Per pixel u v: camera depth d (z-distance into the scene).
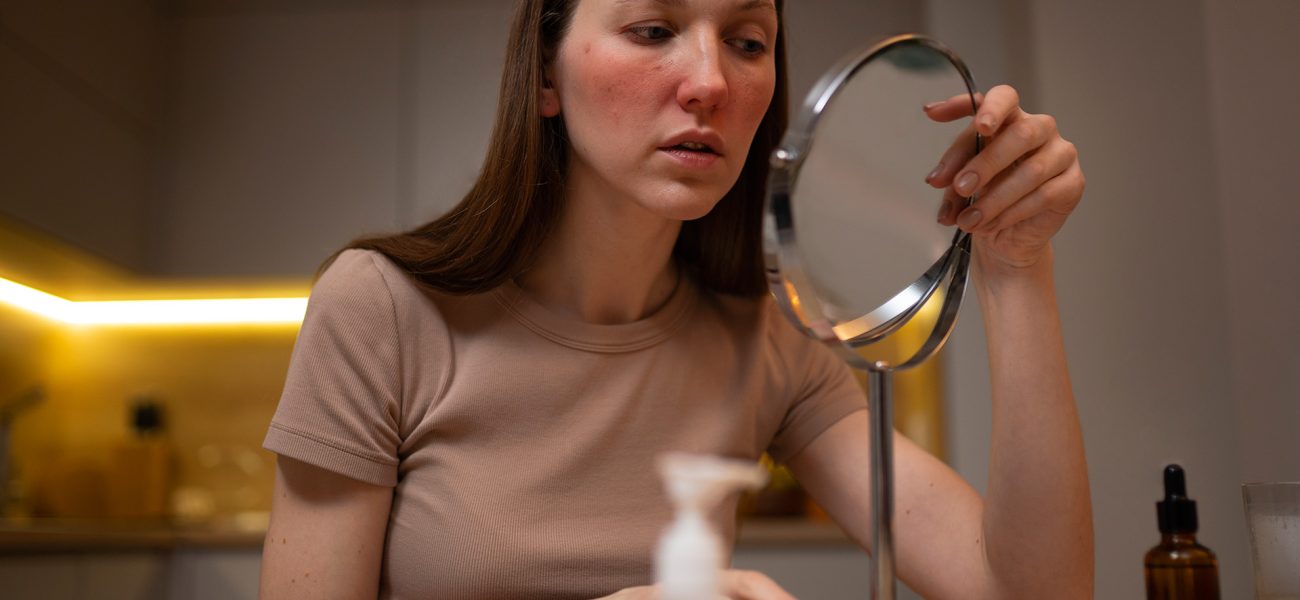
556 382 0.93
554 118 0.92
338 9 2.91
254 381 3.10
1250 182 1.44
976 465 2.39
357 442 0.87
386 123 2.85
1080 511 0.82
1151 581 0.83
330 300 0.91
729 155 0.79
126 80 2.71
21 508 2.85
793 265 0.55
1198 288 1.82
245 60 2.89
